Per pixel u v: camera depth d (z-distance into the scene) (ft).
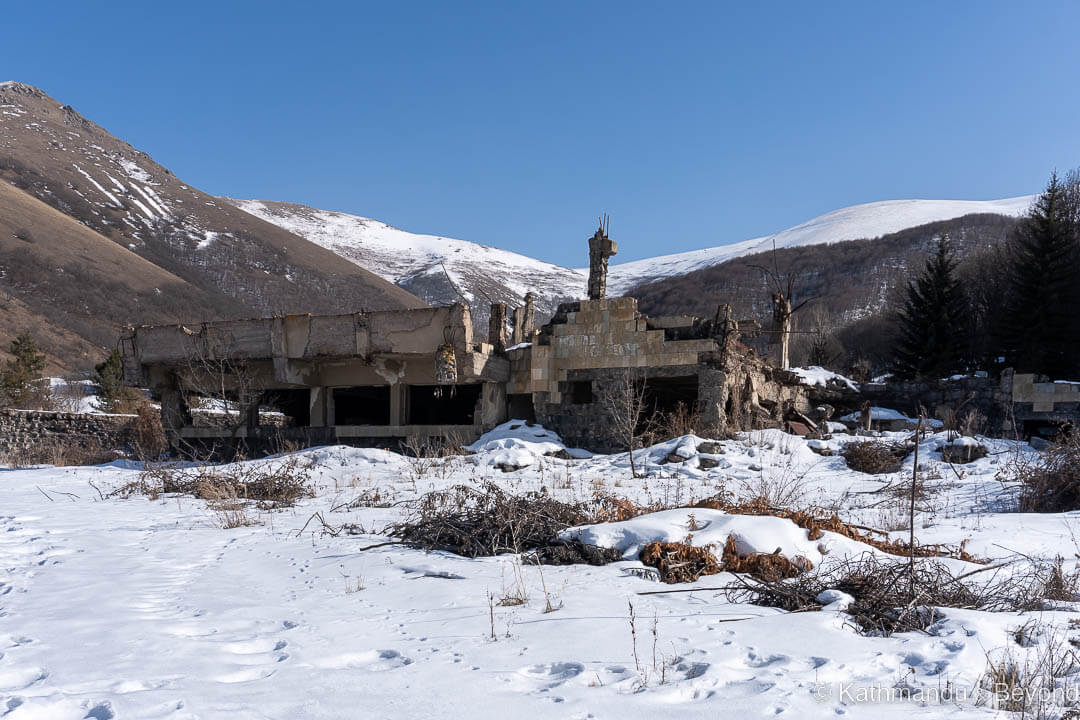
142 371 110.11
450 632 23.11
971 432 80.69
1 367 165.27
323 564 34.32
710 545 32.42
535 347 96.17
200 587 29.94
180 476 68.23
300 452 84.84
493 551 35.81
